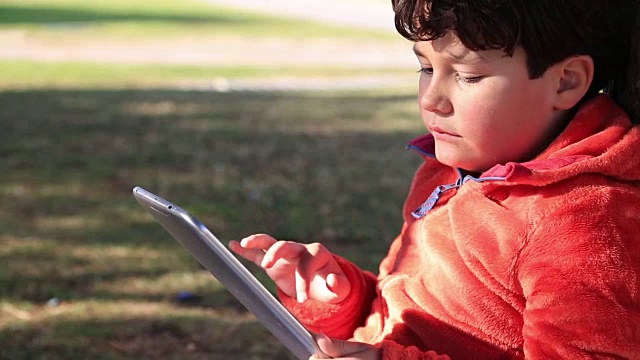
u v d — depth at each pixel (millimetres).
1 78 13852
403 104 11266
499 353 1790
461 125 1788
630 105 1972
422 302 1880
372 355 1737
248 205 6527
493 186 1818
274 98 11984
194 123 9875
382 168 7684
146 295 4836
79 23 23750
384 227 5965
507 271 1760
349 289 2068
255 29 23328
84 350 4180
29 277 5074
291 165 7805
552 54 1736
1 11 26266
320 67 16391
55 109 10664
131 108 10852
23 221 6145
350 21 26109
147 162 7922
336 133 9344
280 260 2070
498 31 1678
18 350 4168
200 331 4398
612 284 1668
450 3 1678
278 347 4219
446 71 1779
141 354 4152
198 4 30688
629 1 1883
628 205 1748
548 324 1669
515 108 1762
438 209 1939
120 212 6379
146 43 19844
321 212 6332
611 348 1646
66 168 7664
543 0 1698
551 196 1754
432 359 1749
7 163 7812
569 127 1805
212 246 1675
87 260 5363
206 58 17594
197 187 7055
